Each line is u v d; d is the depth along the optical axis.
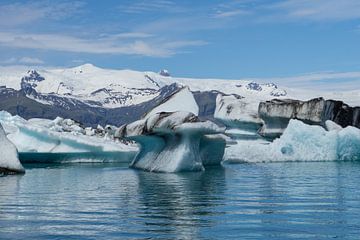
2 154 26.77
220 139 32.75
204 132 27.86
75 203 16.12
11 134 40.84
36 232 11.78
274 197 17.62
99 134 46.25
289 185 21.70
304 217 13.59
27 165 36.09
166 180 23.92
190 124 27.19
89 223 12.77
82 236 11.39
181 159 28.22
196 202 16.41
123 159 39.41
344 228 12.20
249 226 12.44
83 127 47.84
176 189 20.17
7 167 26.59
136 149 39.81
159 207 15.30
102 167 33.66
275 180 23.92
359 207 15.28
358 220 13.16
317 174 27.52
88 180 23.92
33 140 38.56
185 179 24.39
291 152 40.31
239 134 51.94
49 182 22.88
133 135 29.58
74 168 32.59
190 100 34.03
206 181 23.42
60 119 45.19
